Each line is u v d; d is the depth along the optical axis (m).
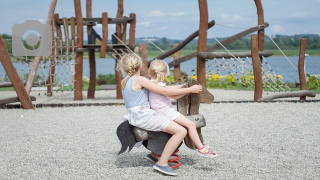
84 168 4.71
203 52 10.66
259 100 10.84
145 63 11.10
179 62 12.29
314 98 12.35
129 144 4.29
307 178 4.20
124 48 12.28
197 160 4.99
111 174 4.42
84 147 5.87
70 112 9.48
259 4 12.36
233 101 10.73
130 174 4.41
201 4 10.59
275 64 39.53
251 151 5.47
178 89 4.29
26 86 10.44
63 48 12.74
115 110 9.73
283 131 6.91
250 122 7.85
